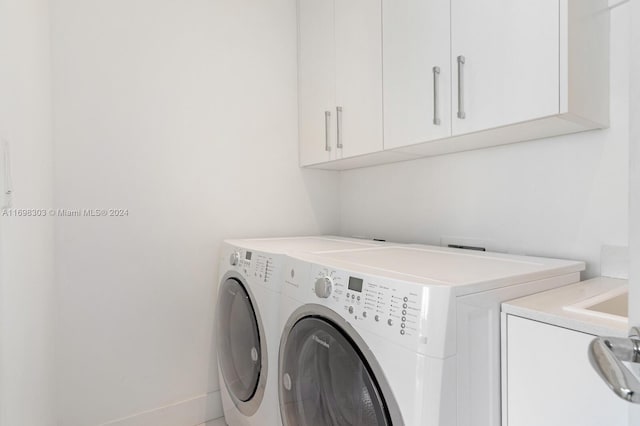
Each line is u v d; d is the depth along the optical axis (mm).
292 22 2262
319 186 2367
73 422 1591
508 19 1164
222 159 2002
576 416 773
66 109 1583
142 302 1763
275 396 1343
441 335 765
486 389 866
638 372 491
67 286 1584
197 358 1901
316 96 2084
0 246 739
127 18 1729
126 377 1716
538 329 834
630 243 503
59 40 1567
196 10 1923
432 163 1845
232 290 1641
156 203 1805
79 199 1614
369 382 879
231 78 2035
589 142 1287
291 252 1392
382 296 877
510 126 1201
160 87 1817
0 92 760
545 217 1407
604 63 1214
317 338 1086
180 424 1839
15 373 846
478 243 1635
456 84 1319
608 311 965
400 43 1542
